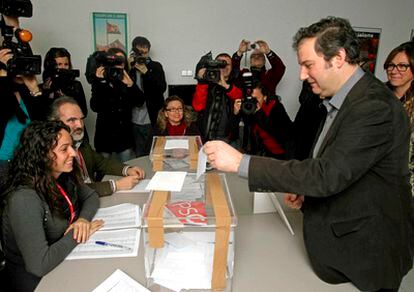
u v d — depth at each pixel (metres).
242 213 1.38
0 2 2.00
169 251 0.95
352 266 0.86
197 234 0.98
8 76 1.97
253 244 1.13
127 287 0.90
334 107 0.89
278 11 3.88
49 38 3.48
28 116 2.11
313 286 0.92
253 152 2.67
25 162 1.18
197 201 0.97
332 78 0.86
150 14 3.63
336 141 0.80
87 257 1.05
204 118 2.58
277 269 0.99
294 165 0.81
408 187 0.90
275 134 2.55
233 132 2.65
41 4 3.38
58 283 0.93
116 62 2.79
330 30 0.82
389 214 0.85
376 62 4.31
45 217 1.16
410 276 1.98
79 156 1.77
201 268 0.91
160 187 1.00
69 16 3.48
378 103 0.78
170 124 2.51
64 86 2.46
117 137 2.93
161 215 0.86
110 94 2.82
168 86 3.61
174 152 1.81
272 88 3.43
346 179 0.77
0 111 1.96
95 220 1.28
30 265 1.00
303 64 0.88
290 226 1.23
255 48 3.47
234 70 3.07
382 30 4.21
